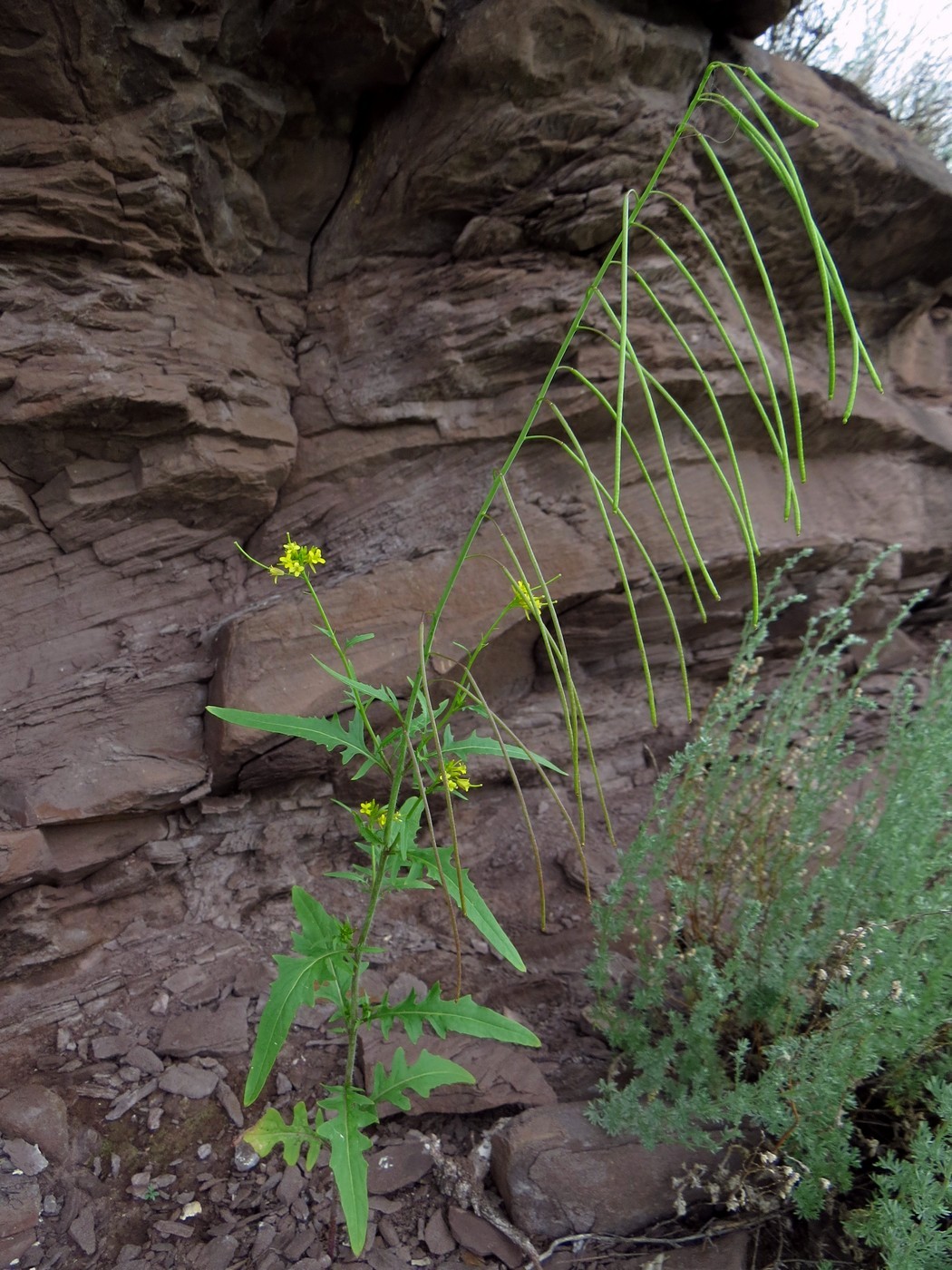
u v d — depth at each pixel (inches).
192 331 126.3
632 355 47.6
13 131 110.7
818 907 112.0
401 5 120.8
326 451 143.3
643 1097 97.8
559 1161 88.9
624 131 136.3
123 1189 90.3
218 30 115.3
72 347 116.3
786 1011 97.0
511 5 124.6
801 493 175.3
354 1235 65.8
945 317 200.1
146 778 117.7
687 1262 82.4
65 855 114.3
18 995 110.0
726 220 154.1
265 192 138.2
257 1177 91.7
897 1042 83.7
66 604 125.0
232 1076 103.0
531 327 141.0
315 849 133.9
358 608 129.7
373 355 144.0
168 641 130.0
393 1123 97.0
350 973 81.0
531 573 139.8
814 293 172.6
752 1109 82.2
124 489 125.6
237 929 125.0
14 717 117.3
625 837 146.6
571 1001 114.3
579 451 53.6
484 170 137.5
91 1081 101.8
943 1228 83.4
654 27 135.1
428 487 145.3
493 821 147.2
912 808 97.3
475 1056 102.7
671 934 100.3
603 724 162.6
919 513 188.1
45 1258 83.4
